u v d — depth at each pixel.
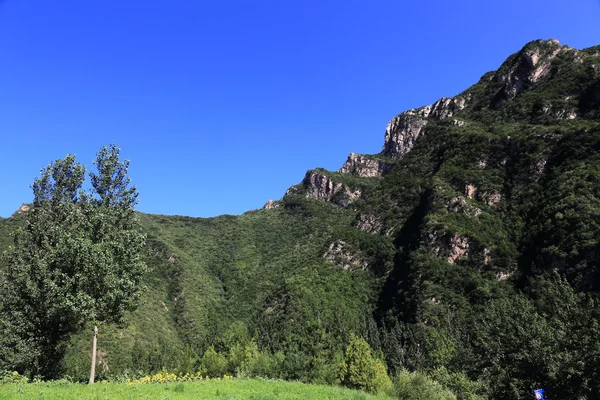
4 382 18.55
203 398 14.69
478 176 116.38
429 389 40.19
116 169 27.17
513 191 106.50
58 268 24.44
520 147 115.31
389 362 78.25
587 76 134.62
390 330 92.69
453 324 79.00
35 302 25.59
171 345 103.44
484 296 83.44
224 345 82.88
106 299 23.97
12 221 62.12
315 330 60.09
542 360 16.44
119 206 26.97
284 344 69.81
